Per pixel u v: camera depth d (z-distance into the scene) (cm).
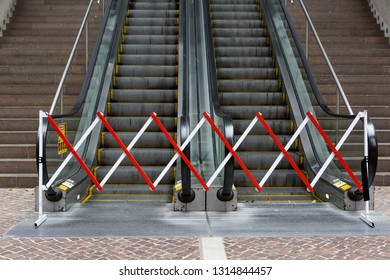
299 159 762
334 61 1127
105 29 944
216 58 995
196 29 1056
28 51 1141
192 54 959
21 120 898
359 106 972
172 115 858
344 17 1348
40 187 550
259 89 920
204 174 684
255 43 1068
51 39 1206
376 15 1341
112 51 974
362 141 588
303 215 589
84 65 1091
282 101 885
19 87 1012
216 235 507
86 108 770
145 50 1040
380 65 1128
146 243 482
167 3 1243
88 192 704
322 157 723
